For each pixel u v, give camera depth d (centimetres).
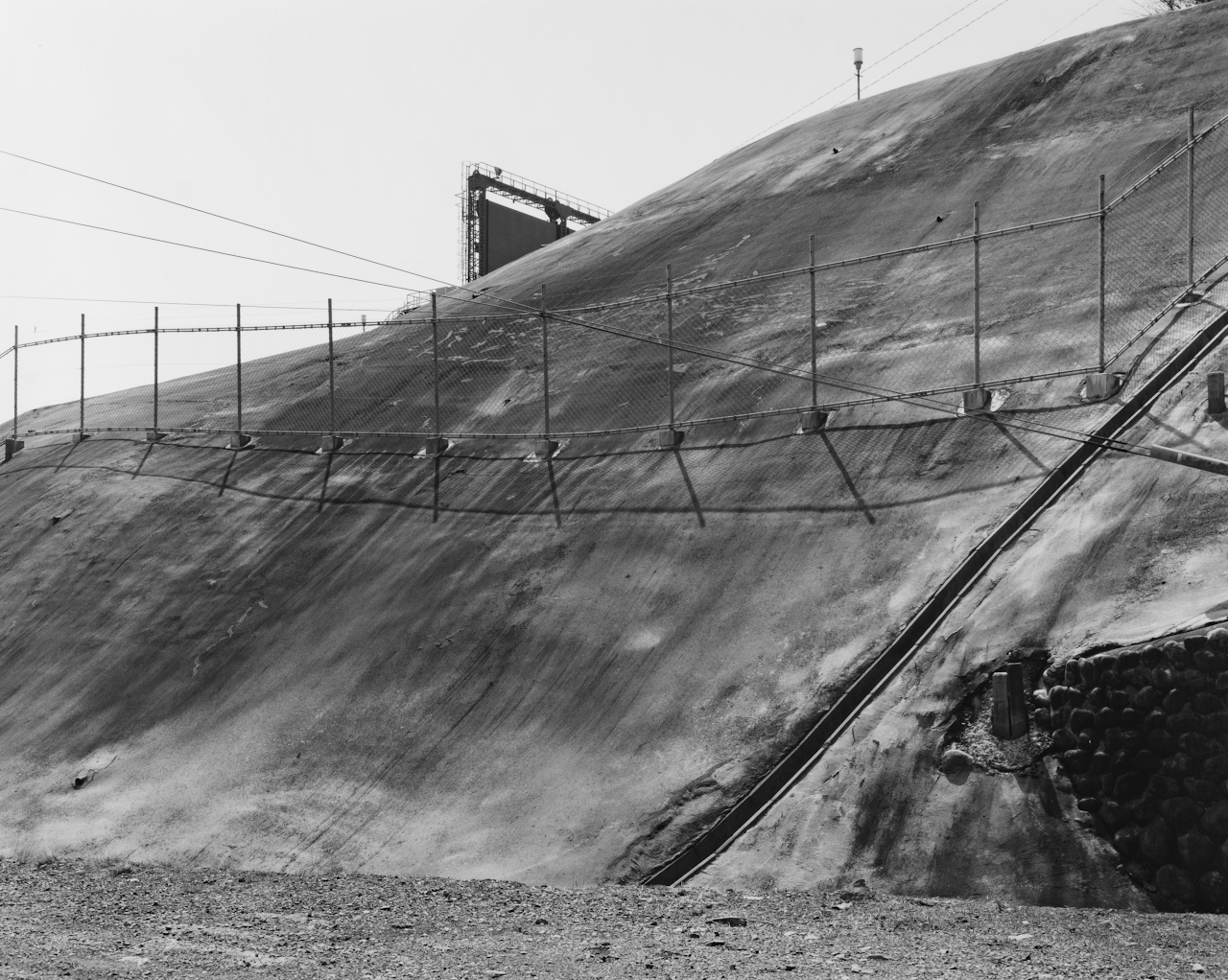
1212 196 2078
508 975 836
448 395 2528
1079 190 2336
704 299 2500
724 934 969
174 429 2722
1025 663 1271
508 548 1934
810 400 1959
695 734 1450
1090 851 1116
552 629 1725
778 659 1494
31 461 2866
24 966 854
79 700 1983
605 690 1580
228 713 1825
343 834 1517
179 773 1734
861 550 1598
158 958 894
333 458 2414
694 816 1337
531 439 2208
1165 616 1208
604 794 1421
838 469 1769
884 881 1173
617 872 1302
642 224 3222
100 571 2303
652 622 1658
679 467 1948
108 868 1379
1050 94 2852
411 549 2039
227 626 2025
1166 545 1324
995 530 1488
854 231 2575
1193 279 1806
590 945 934
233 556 2208
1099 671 1163
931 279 2230
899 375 1912
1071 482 1511
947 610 1416
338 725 1717
